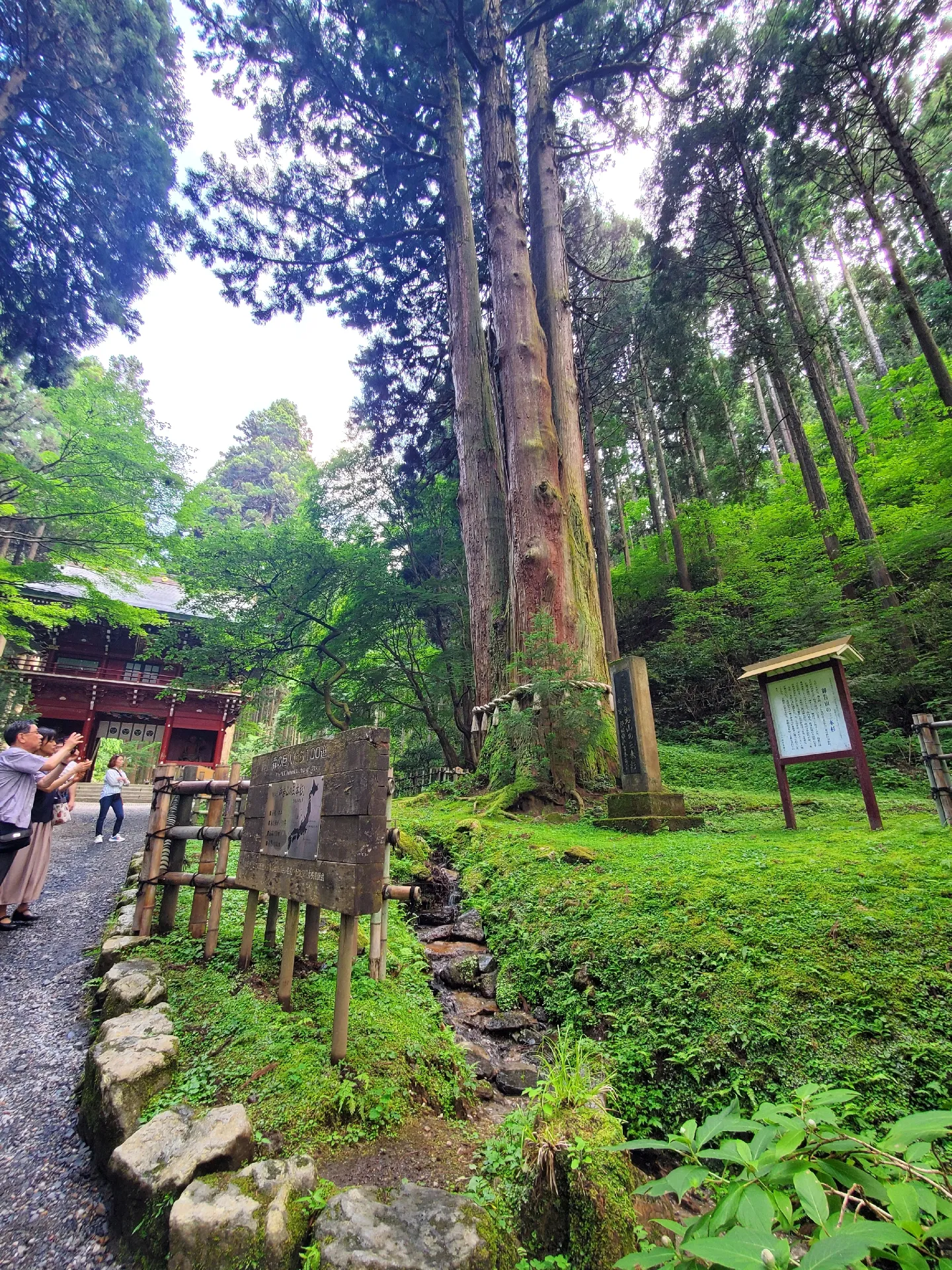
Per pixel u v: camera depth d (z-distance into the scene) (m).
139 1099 2.05
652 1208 1.95
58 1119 2.21
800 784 8.43
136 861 5.95
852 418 18.44
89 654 21.11
